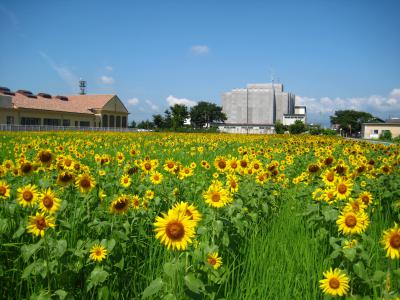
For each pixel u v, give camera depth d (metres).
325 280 3.69
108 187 6.99
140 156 14.77
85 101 110.19
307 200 6.91
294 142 23.86
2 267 3.98
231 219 5.10
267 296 3.93
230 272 4.23
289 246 5.26
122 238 4.37
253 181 7.31
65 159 7.16
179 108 104.19
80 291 3.95
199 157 16.06
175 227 3.15
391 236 3.56
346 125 136.62
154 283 3.31
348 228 4.18
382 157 13.87
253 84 170.12
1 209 5.20
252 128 148.50
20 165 6.70
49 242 3.87
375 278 3.85
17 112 77.06
